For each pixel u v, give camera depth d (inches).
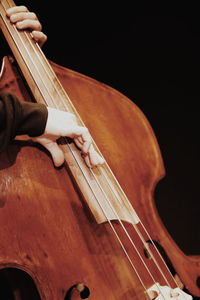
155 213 75.8
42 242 69.4
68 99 74.2
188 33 105.3
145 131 79.1
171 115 107.5
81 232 70.1
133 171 76.7
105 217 69.7
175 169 107.3
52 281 68.7
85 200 70.2
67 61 102.5
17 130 67.5
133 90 105.9
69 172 71.6
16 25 75.3
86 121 76.5
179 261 74.0
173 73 106.7
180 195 107.1
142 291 69.0
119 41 104.4
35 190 70.5
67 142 71.4
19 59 73.6
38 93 72.5
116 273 69.3
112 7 103.2
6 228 69.0
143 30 105.0
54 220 70.1
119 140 77.4
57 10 100.8
